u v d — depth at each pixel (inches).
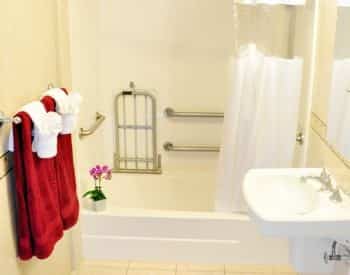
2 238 69.0
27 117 68.2
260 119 102.4
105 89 134.1
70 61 100.3
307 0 99.5
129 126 136.6
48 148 71.7
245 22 96.3
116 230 109.3
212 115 132.9
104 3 127.6
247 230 106.9
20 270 76.1
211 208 133.0
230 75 101.3
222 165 107.0
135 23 128.8
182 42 129.6
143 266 108.2
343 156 75.4
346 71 75.0
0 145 68.0
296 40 97.6
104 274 105.1
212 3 126.1
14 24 70.8
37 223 71.3
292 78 99.7
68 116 80.5
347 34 74.8
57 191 79.9
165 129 136.9
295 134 103.4
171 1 126.7
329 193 72.7
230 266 108.1
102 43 130.7
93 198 109.9
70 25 100.2
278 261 108.7
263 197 75.0
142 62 131.7
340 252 76.6
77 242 107.1
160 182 134.0
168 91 133.7
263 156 104.7
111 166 138.1
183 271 106.2
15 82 71.6
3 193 69.3
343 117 75.9
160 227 108.2
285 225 61.4
